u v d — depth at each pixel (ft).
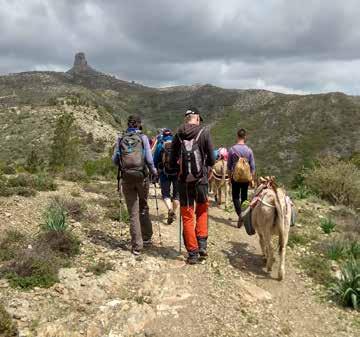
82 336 18.83
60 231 26.81
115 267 24.75
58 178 53.36
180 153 26.40
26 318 18.95
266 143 522.47
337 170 58.03
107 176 65.16
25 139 300.40
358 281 25.36
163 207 41.42
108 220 33.55
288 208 26.91
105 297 21.77
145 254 27.58
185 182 26.53
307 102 591.37
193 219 27.14
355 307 24.57
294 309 24.13
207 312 22.12
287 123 558.56
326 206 50.01
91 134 299.58
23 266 22.12
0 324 17.58
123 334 19.52
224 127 642.22
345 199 56.95
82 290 21.86
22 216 31.04
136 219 26.94
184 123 26.81
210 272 26.55
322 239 34.96
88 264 24.67
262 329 21.59
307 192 55.11
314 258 30.53
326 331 22.34
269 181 28.27
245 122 625.82
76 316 19.84
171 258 27.68
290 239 34.01
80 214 33.35
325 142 495.00
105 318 20.08
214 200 47.50
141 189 26.99
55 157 140.36
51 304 20.26
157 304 22.03
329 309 24.45
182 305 22.33
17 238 26.30
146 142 27.02
